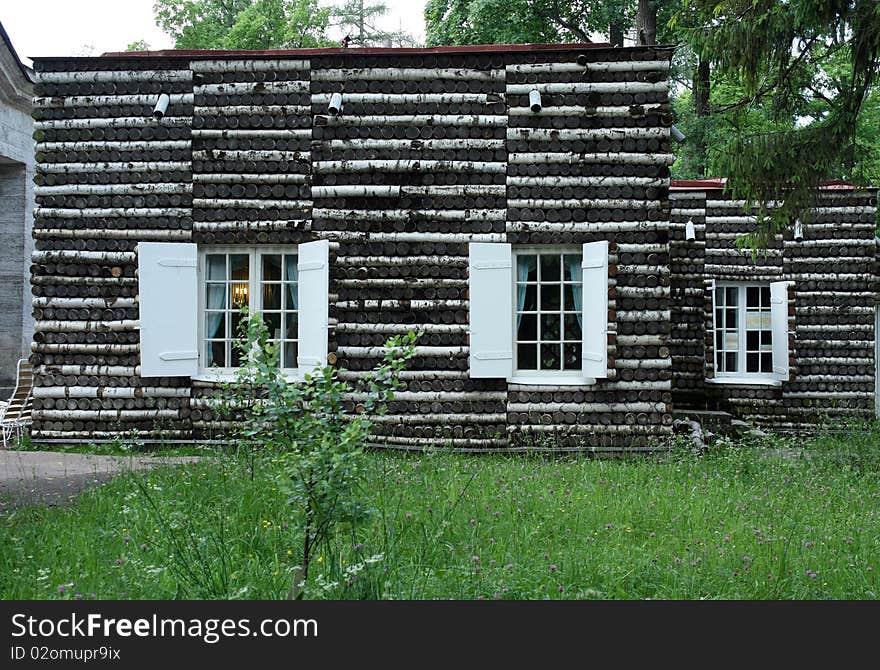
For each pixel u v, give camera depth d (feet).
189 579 17.48
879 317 51.83
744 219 48.85
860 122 75.66
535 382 34.73
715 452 34.32
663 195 34.71
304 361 34.81
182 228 35.35
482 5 75.92
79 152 35.58
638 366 34.50
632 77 34.88
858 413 48.52
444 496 24.38
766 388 49.06
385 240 35.01
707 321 47.98
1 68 44.52
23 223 47.98
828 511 24.32
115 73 35.60
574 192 34.86
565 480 27.53
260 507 22.65
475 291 34.53
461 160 34.99
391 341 17.67
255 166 35.29
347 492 16.56
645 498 24.88
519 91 34.99
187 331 35.09
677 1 75.31
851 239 49.06
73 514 22.20
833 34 34.78
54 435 35.45
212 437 35.14
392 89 35.17
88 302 35.40
